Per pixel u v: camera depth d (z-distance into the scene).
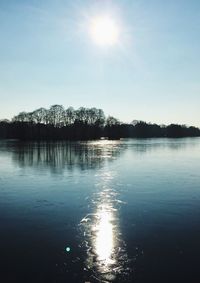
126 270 16.64
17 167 54.66
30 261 17.72
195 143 147.38
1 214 26.14
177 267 16.91
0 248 19.41
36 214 26.03
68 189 35.50
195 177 43.16
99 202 29.67
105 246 19.56
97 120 194.75
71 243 20.03
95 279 15.84
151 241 20.22
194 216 25.16
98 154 80.38
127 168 52.91
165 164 58.50
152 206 28.20
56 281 15.71
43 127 184.62
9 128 188.50
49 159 67.62
